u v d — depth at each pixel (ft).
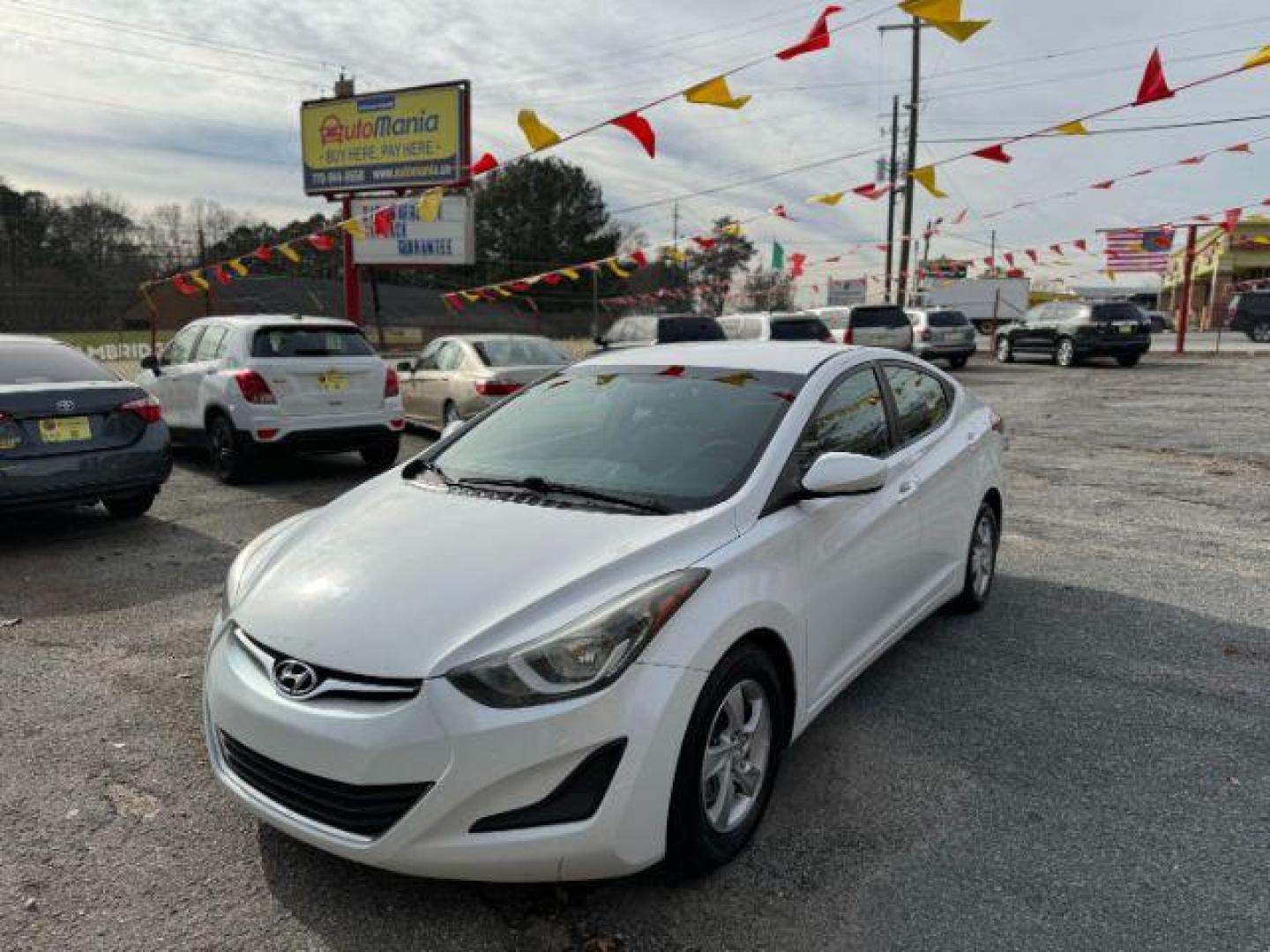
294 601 8.98
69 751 11.46
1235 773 10.92
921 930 8.24
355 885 8.85
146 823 9.89
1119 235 73.92
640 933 8.22
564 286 190.70
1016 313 135.23
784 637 9.68
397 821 7.67
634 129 23.17
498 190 192.85
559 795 7.70
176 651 14.83
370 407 29.76
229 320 29.73
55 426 20.62
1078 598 17.37
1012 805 10.26
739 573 9.11
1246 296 112.16
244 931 8.23
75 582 18.49
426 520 10.25
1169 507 25.32
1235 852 9.36
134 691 13.24
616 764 7.78
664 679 8.04
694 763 8.35
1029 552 20.67
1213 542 21.43
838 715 12.42
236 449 27.99
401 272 200.34
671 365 13.10
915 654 14.53
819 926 8.30
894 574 12.64
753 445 10.78
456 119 67.56
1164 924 8.29
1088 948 7.99
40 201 152.56
